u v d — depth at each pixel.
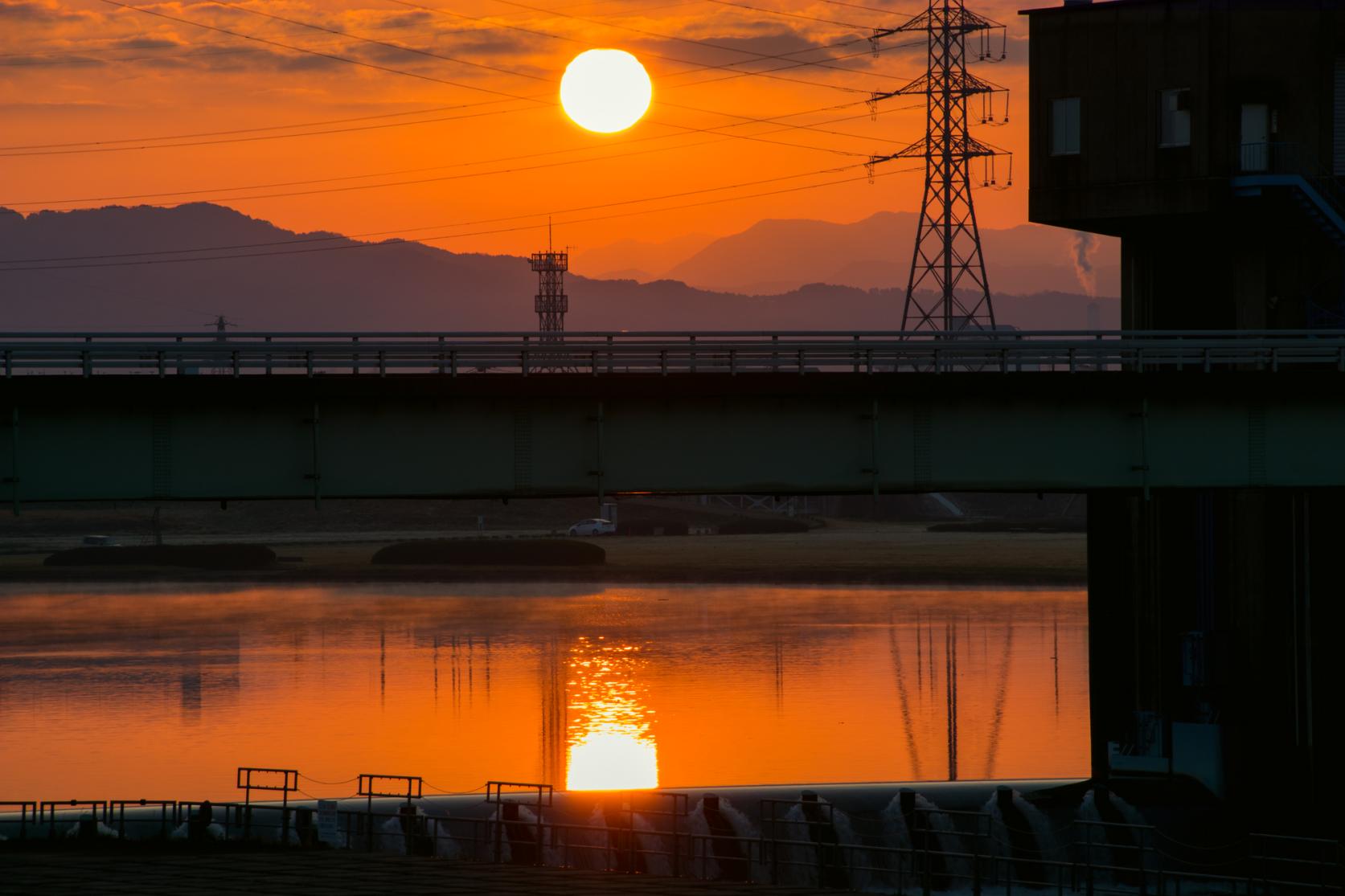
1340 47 141.00
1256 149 141.38
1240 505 142.62
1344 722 139.50
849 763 175.62
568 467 106.38
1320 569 139.88
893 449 111.38
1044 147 149.38
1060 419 113.31
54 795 157.62
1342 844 124.00
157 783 164.75
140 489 99.62
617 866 111.75
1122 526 149.25
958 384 111.44
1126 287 154.75
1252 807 139.25
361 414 103.06
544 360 105.94
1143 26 144.62
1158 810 139.00
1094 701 149.88
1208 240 150.38
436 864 101.00
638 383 106.69
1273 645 141.88
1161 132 143.88
